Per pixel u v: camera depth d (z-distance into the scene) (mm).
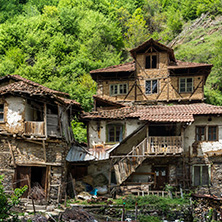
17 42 48750
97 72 33906
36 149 21781
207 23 61406
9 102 21891
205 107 26031
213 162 24906
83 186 23438
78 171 25078
